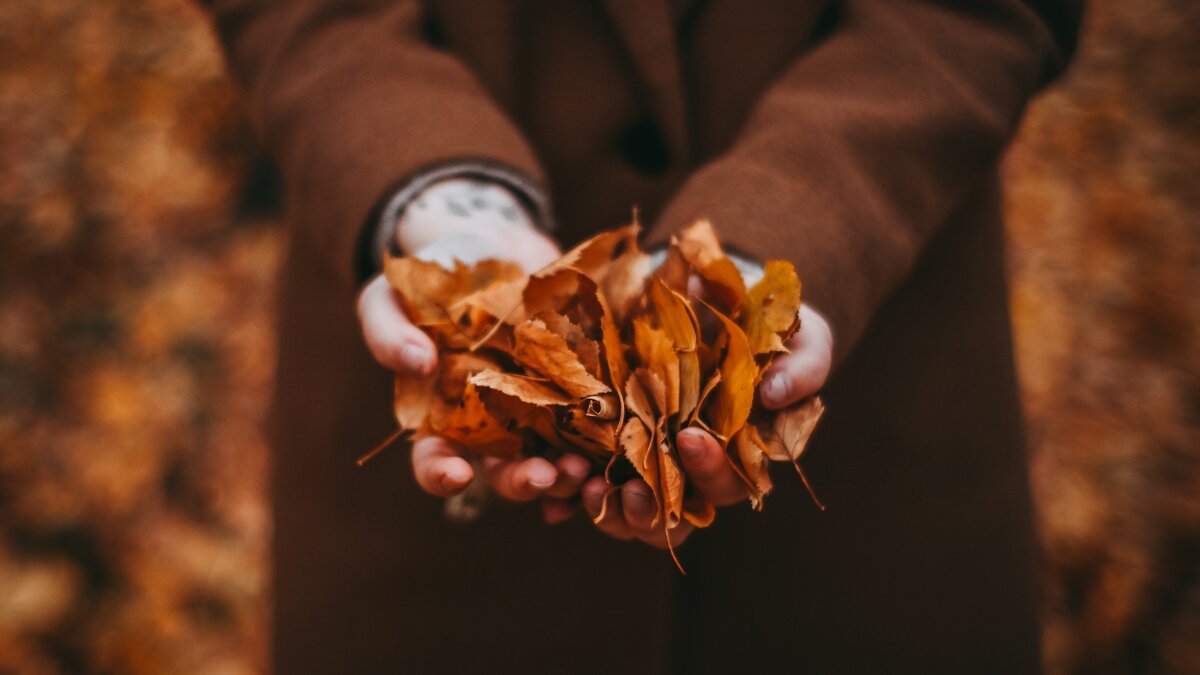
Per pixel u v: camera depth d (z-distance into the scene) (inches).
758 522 35.1
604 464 25.2
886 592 34.9
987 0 31.4
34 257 75.9
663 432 24.3
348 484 34.8
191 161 81.5
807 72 30.6
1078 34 33.1
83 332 75.4
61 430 71.4
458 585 34.7
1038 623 36.7
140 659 63.4
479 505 29.1
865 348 33.9
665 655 36.9
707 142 32.9
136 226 79.2
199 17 85.0
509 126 30.0
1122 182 81.0
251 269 79.3
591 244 25.3
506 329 25.5
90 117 80.4
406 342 24.8
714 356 24.9
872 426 34.2
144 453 71.4
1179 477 68.7
